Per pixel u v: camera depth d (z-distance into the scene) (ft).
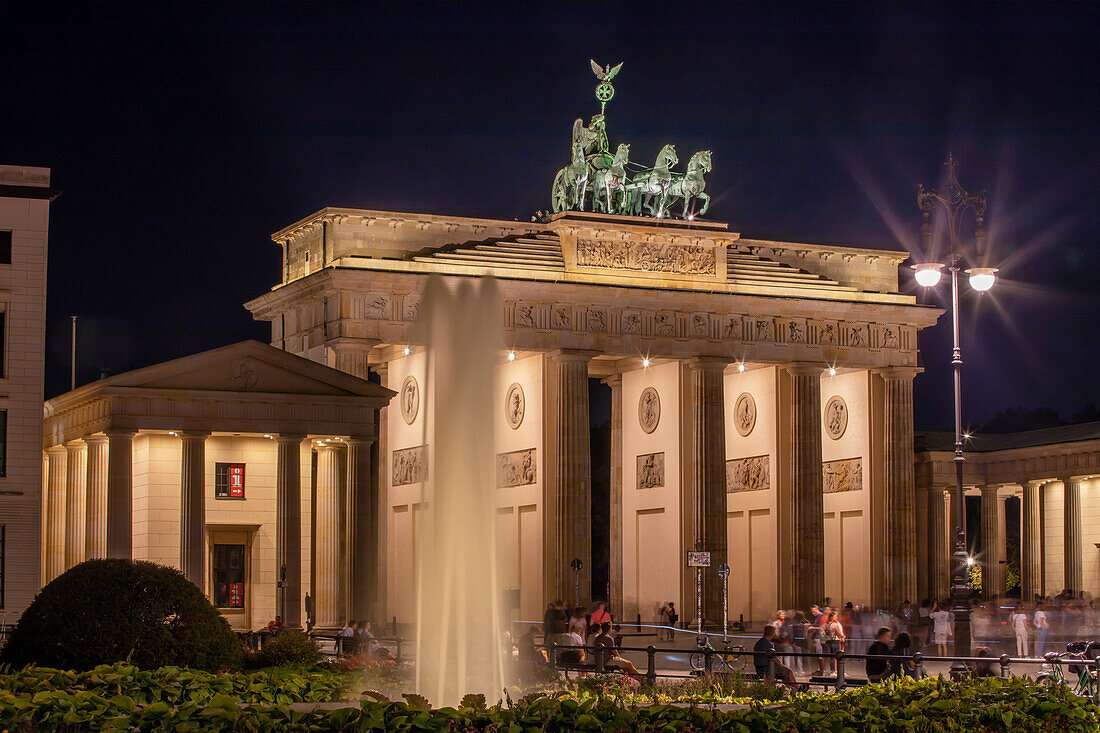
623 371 487.61
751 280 469.16
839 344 474.49
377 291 415.44
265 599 354.33
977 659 173.88
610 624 277.23
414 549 428.15
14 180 334.65
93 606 160.66
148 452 345.51
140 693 121.39
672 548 454.40
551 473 438.40
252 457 357.20
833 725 115.65
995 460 514.68
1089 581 475.72
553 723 108.17
